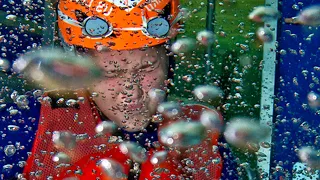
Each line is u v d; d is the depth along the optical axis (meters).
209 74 1.90
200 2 2.02
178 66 1.76
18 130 1.42
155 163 1.39
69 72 1.35
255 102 1.96
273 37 2.02
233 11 2.08
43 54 1.46
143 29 1.22
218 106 1.76
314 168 1.53
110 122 1.39
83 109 1.41
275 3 2.03
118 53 1.25
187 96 1.71
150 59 1.28
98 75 1.29
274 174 1.68
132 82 1.29
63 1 1.31
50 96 1.42
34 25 1.67
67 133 1.38
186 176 1.42
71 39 1.30
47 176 1.35
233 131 1.51
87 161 1.38
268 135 1.64
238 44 2.05
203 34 1.88
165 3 1.29
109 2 1.20
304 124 1.84
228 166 1.53
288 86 1.99
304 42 2.02
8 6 1.70
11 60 1.59
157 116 1.39
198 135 1.44
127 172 1.39
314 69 1.97
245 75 2.00
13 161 1.37
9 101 1.50
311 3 2.00
